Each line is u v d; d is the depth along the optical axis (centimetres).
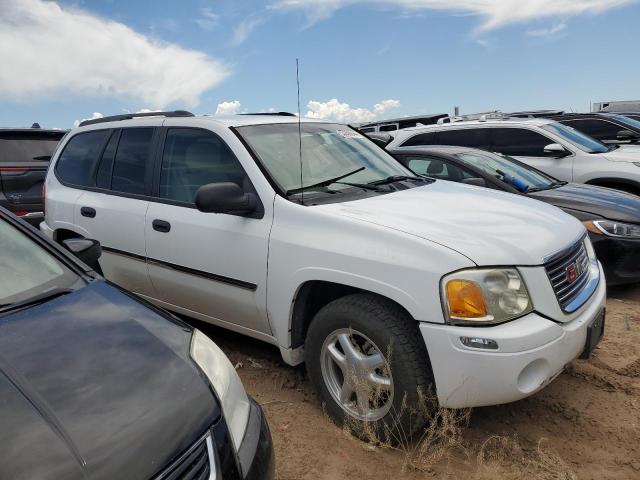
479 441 299
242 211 329
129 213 409
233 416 198
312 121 432
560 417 321
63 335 208
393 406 276
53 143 738
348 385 298
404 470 271
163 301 410
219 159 366
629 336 427
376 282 275
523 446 294
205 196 313
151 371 192
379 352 281
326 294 329
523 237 286
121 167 435
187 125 394
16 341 202
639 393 343
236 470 182
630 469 274
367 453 288
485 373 252
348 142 425
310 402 341
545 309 270
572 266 300
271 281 321
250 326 352
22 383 178
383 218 298
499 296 259
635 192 707
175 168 392
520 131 811
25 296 242
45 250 273
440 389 263
